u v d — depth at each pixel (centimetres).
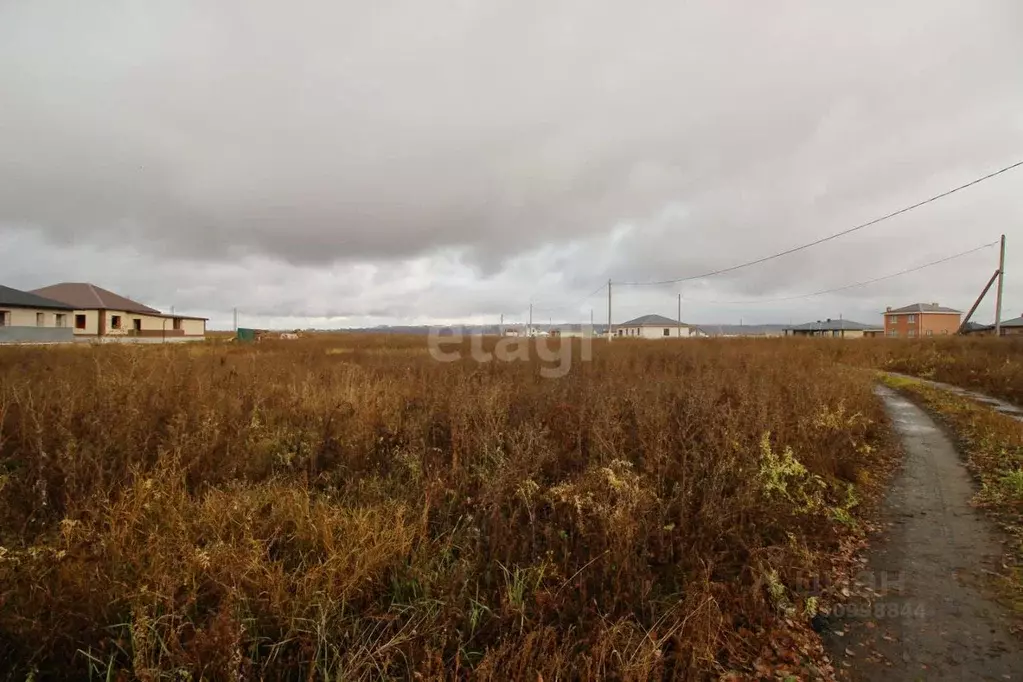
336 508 371
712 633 294
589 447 544
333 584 293
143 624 237
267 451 507
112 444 433
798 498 498
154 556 297
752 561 366
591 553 353
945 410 1035
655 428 566
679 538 380
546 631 263
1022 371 1277
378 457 516
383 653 254
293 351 1648
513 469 435
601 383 789
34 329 3253
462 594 301
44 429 435
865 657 295
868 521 488
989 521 483
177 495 376
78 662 246
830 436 676
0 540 311
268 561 312
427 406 658
